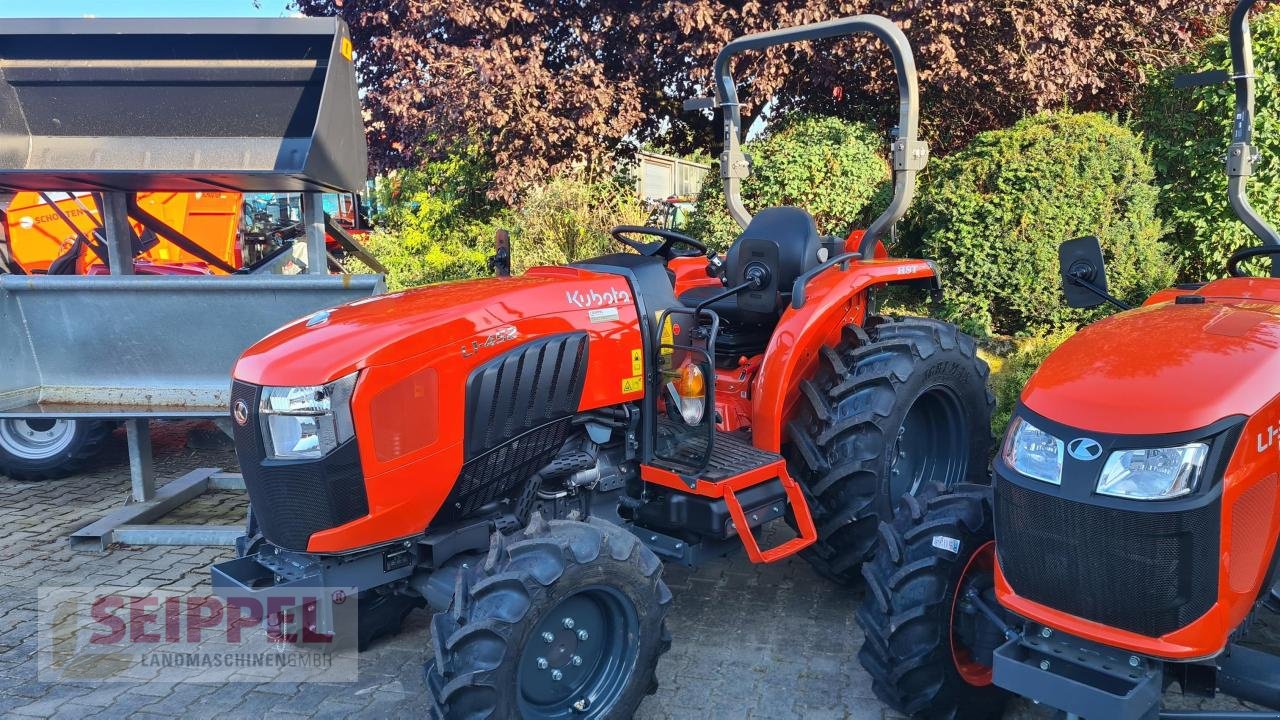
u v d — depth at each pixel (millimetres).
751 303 3621
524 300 2980
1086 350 2246
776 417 3361
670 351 3217
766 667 3184
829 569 3600
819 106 8969
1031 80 7500
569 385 3008
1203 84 2990
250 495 2807
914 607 2594
